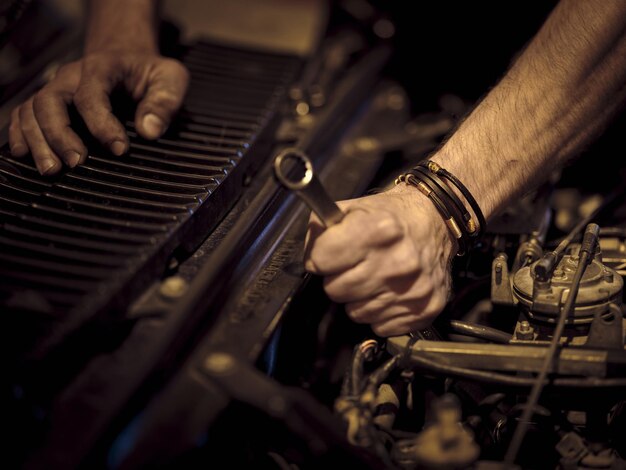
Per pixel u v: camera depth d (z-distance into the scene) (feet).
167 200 3.38
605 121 3.54
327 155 4.70
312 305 3.53
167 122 3.92
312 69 5.37
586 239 3.17
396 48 5.67
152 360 2.61
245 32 6.07
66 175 3.51
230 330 2.87
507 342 3.21
